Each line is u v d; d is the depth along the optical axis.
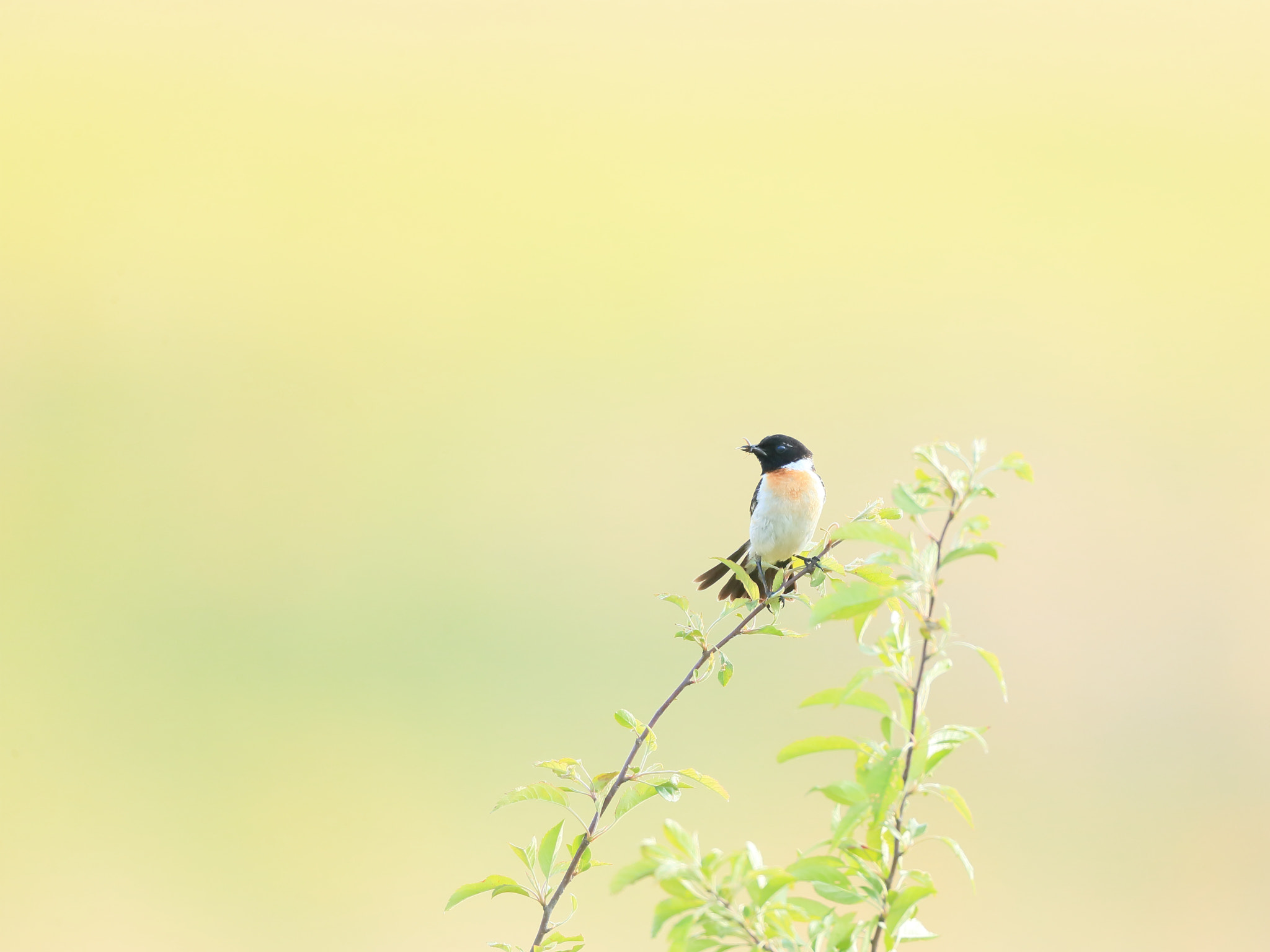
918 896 4.89
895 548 5.03
